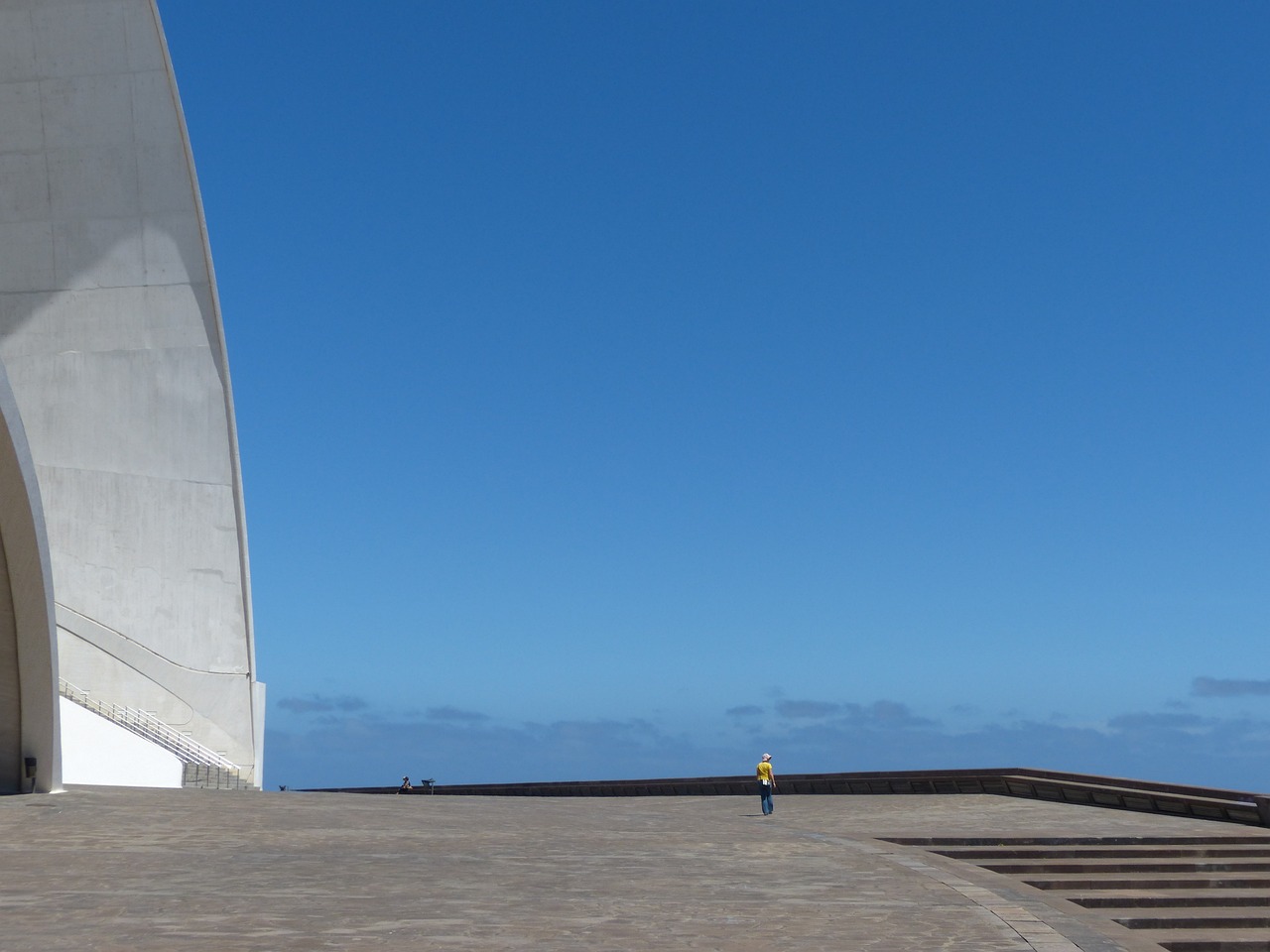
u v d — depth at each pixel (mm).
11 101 32656
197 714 33344
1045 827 15859
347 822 16000
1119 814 17922
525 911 9406
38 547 17781
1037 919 9281
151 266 33688
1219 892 11805
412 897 9930
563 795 32250
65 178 33094
